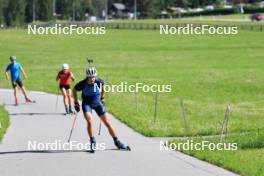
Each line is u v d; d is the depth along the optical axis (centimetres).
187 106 9906
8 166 4962
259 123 7925
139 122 7550
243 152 5538
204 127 7350
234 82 14250
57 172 4731
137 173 4697
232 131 7156
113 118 8081
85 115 5519
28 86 12775
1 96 10925
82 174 4666
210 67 18512
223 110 9481
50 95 11100
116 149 5716
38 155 5428
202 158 5266
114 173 4694
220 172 4731
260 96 11869
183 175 4628
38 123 7531
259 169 4775
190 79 14838
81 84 5509
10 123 7519
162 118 8131
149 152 5591
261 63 19950
